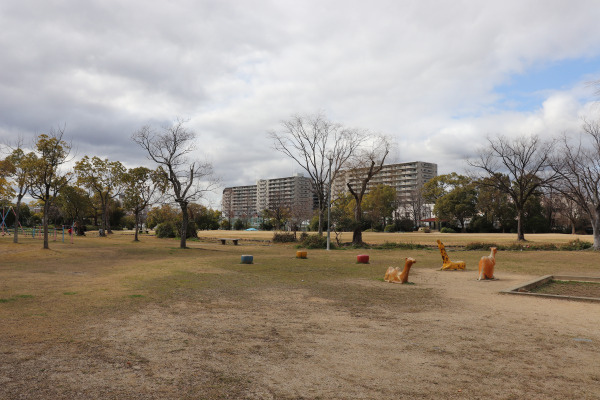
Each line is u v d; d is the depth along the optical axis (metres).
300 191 170.12
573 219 71.38
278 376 4.59
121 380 4.39
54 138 25.11
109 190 52.50
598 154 28.73
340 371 4.79
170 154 31.47
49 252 24.17
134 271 16.31
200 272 16.25
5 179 32.25
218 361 5.12
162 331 6.66
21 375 4.48
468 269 18.77
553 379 4.56
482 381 4.48
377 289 12.19
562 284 13.77
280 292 11.38
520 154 41.22
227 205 174.38
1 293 10.34
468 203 81.50
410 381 4.47
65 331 6.52
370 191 90.44
